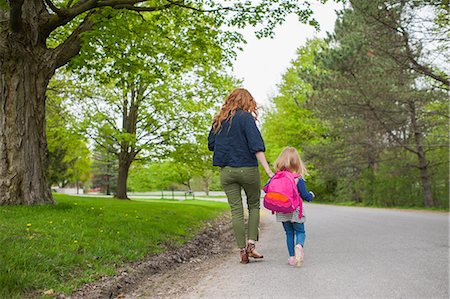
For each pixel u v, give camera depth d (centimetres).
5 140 888
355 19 1842
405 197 2523
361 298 321
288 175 460
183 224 976
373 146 2350
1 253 431
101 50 1085
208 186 7038
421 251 532
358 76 1981
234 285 377
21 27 889
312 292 340
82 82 1881
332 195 3831
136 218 878
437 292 335
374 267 430
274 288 357
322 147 2878
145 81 1137
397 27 1554
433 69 1689
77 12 941
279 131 3688
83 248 527
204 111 2034
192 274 483
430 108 2255
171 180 4778
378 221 1070
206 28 1119
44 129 962
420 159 2314
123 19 942
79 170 4556
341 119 2495
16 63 913
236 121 478
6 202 859
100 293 402
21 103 910
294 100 3431
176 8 1077
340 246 586
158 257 602
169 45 1218
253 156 480
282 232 879
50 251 471
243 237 484
